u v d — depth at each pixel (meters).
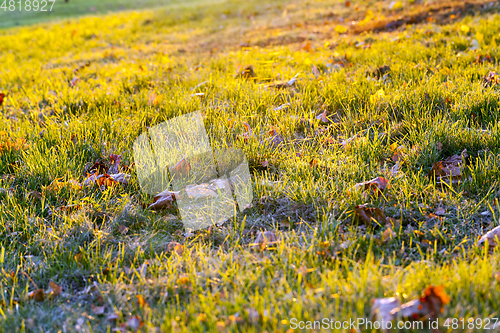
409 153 2.90
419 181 2.59
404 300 1.66
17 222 2.49
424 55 4.88
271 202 2.62
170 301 1.91
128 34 10.70
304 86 4.29
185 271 2.10
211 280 1.98
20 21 16.64
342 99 3.86
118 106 4.25
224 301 1.81
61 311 1.92
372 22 7.45
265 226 2.46
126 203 2.64
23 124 3.99
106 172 3.09
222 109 3.84
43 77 6.23
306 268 1.98
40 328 1.79
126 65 6.55
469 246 2.09
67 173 2.97
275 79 4.89
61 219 2.53
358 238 2.19
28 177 2.97
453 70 4.25
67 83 5.72
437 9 7.43
